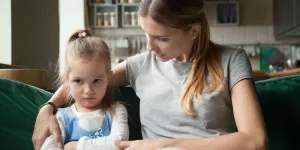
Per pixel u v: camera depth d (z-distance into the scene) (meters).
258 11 5.13
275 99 1.26
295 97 1.25
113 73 1.22
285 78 1.29
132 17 4.93
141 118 1.18
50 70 2.62
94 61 1.03
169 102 1.10
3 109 1.06
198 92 1.05
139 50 5.11
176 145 0.91
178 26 0.99
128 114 1.25
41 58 2.53
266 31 5.13
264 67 5.10
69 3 3.95
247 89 1.01
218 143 0.89
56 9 2.73
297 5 3.86
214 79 1.06
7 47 2.25
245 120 0.93
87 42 1.07
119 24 5.08
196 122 1.04
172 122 1.08
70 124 1.04
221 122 1.06
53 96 1.12
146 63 1.21
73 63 1.02
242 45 5.14
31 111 1.12
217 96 1.05
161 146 0.91
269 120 1.24
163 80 1.14
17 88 1.13
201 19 1.08
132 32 5.11
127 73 1.24
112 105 1.13
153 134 1.13
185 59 1.14
